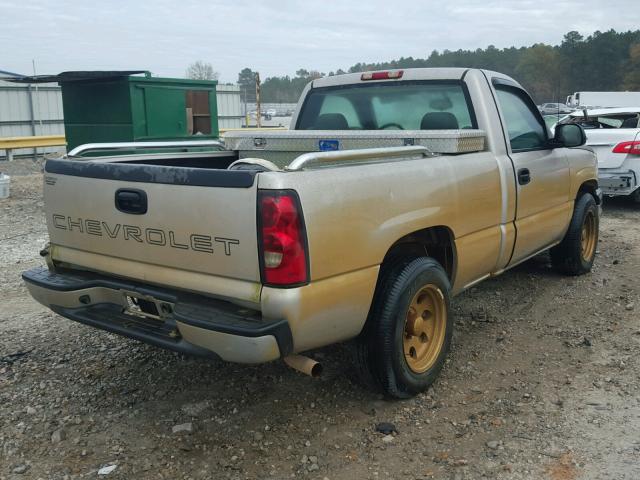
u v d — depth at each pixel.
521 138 5.17
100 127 11.00
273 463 3.24
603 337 4.88
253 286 3.04
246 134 5.00
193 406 3.83
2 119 22.20
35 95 22.97
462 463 3.21
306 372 3.12
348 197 3.22
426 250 4.22
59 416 3.71
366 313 3.45
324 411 3.76
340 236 3.19
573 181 5.95
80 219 3.72
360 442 3.43
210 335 3.03
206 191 3.10
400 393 3.79
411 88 5.04
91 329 5.12
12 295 6.06
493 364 4.42
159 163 4.73
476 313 5.46
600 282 6.31
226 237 3.06
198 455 3.32
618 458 3.22
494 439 3.43
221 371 4.31
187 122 11.65
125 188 3.42
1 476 3.13
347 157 3.31
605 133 10.38
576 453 3.28
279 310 2.98
